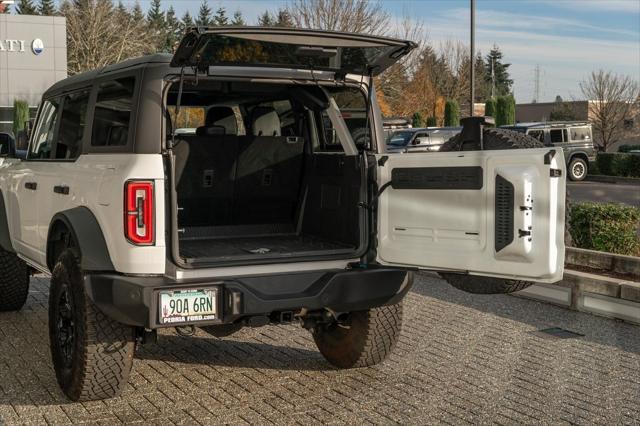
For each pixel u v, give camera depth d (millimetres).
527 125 27562
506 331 6906
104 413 4848
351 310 5031
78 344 4773
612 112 52125
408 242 4867
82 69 55312
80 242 4730
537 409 4945
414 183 4812
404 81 46938
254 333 6867
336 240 5543
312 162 5863
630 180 27516
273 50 4824
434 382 5480
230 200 5887
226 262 4656
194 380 5531
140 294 4422
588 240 9133
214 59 4703
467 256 4574
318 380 5539
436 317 7418
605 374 5672
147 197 4504
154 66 4652
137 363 5945
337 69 5168
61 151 5762
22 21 36406
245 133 6383
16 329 6926
